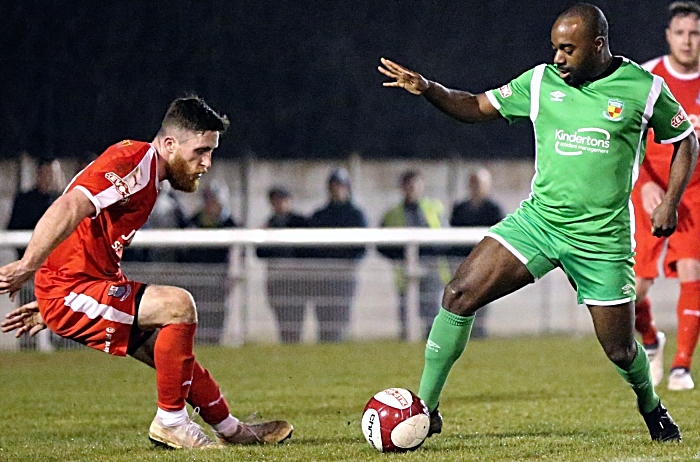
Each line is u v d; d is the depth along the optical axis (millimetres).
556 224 15812
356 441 16969
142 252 41094
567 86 15672
